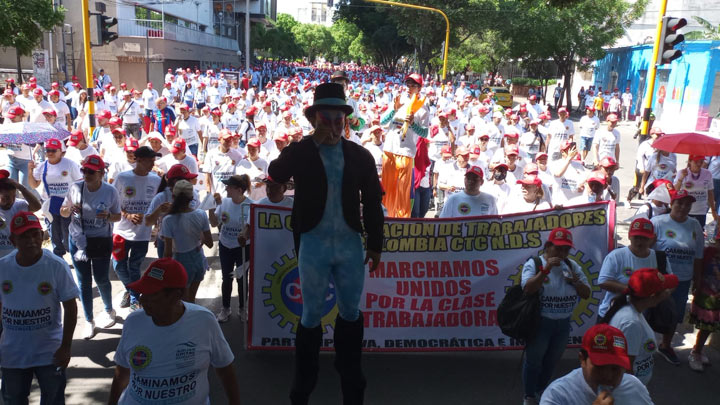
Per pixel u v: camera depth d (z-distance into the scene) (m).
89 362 6.14
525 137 14.59
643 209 7.41
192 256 6.40
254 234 6.25
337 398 5.49
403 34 48.44
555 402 3.34
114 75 37.00
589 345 3.22
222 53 55.91
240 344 6.61
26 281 4.27
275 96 27.84
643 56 38.50
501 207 8.73
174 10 46.88
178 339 3.33
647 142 12.54
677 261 6.30
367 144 10.41
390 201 9.05
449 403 5.49
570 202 9.14
